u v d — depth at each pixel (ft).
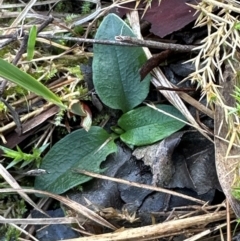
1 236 0.52
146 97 0.55
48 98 0.43
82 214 0.50
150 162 0.51
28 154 0.52
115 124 0.55
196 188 0.50
